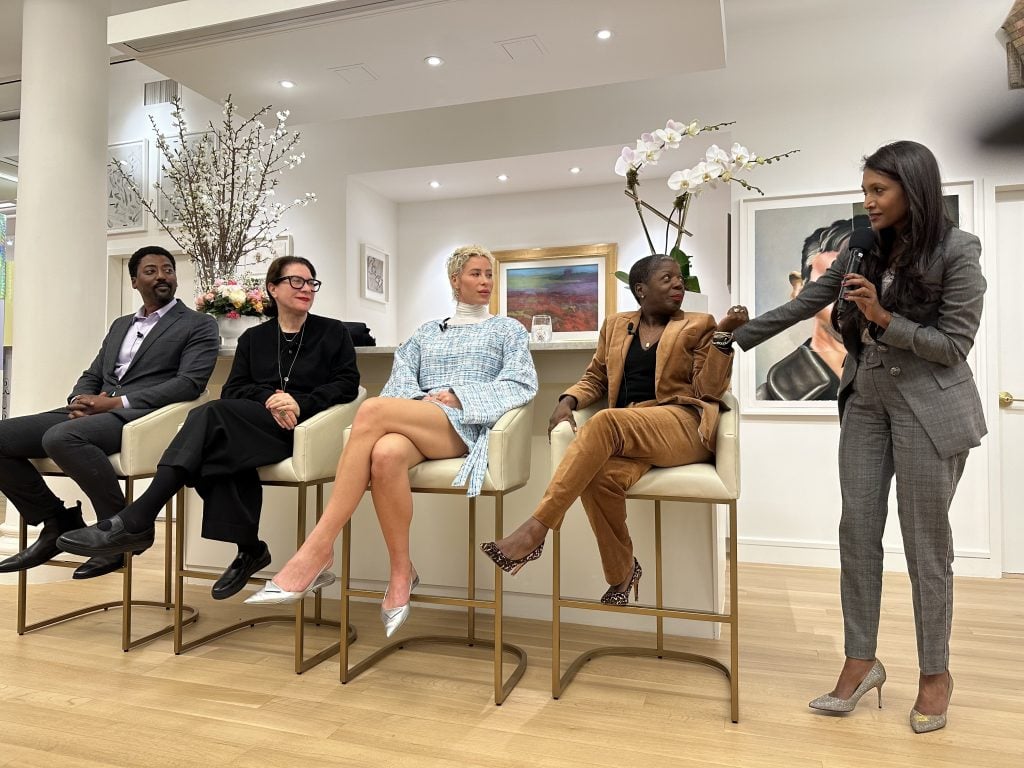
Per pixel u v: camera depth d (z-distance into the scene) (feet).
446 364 8.27
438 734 5.99
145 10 12.15
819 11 13.60
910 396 6.18
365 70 13.15
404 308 20.12
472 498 8.29
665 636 8.68
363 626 8.97
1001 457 12.67
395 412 7.09
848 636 6.59
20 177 11.86
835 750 5.75
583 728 6.13
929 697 6.20
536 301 18.90
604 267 18.40
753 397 13.58
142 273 9.59
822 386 13.24
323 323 8.93
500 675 6.63
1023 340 12.75
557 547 6.77
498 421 7.38
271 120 15.64
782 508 13.38
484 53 12.54
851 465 6.63
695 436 6.94
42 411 11.48
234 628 8.77
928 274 6.04
